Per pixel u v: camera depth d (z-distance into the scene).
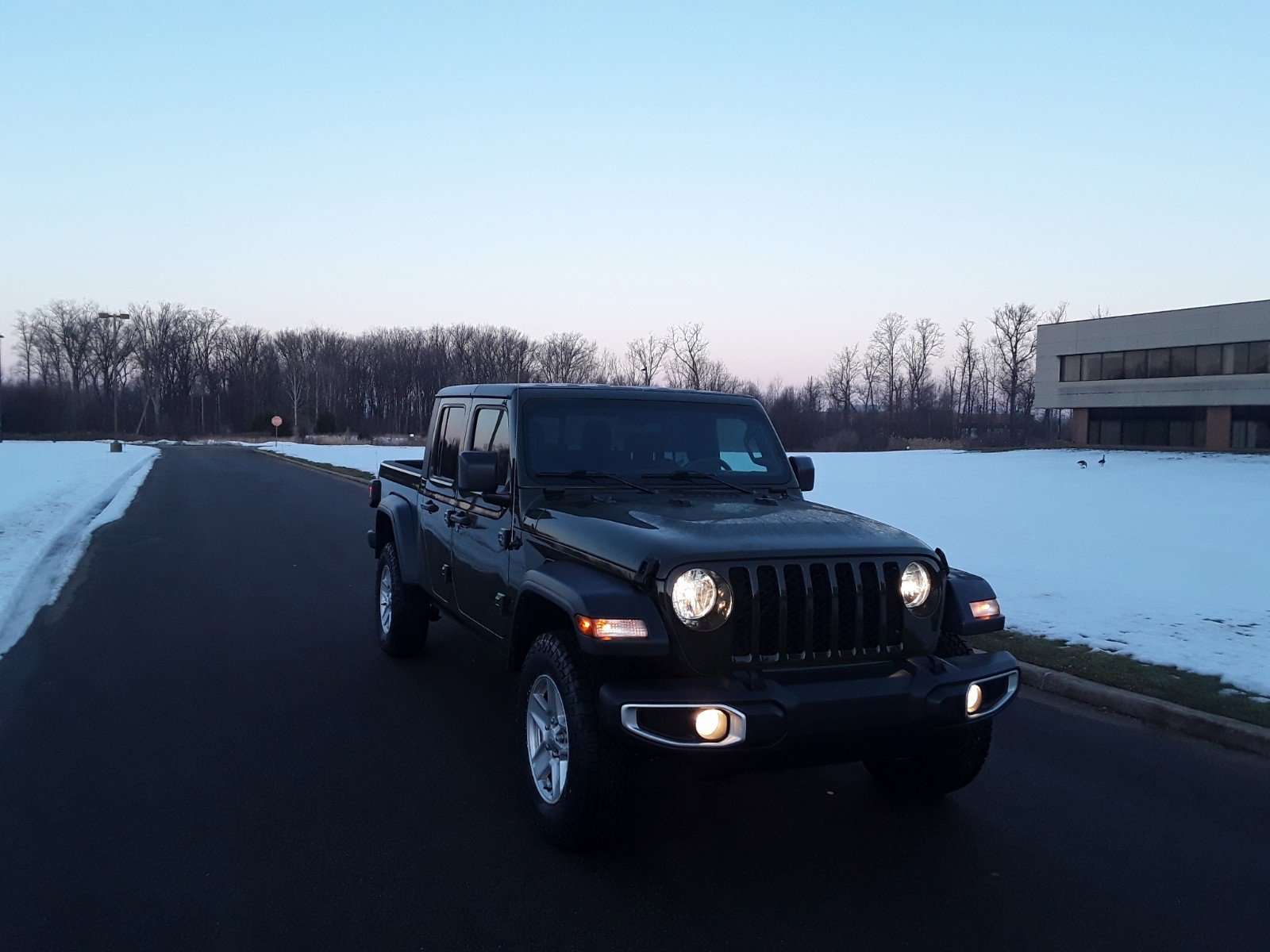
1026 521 16.92
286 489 25.91
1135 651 7.36
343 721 5.84
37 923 3.42
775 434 5.59
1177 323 48.91
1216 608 9.03
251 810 4.48
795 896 3.72
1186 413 49.44
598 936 3.38
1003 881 3.88
